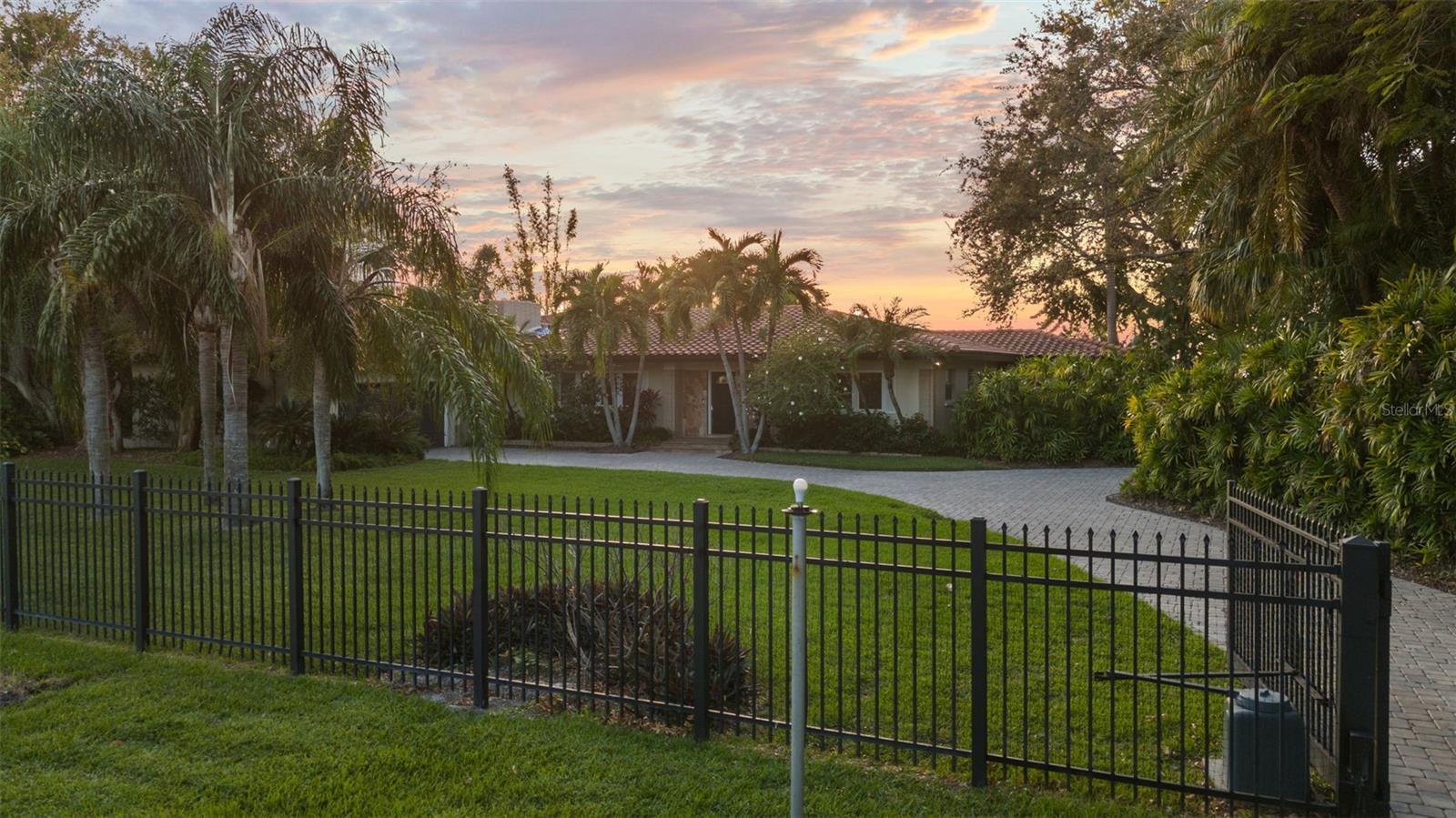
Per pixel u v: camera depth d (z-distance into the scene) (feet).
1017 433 85.61
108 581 32.65
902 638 25.22
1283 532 18.29
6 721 19.39
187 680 21.99
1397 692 22.24
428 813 15.17
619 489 61.46
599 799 15.64
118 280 40.83
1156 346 89.71
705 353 103.81
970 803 15.49
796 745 14.16
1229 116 47.88
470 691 21.29
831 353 94.17
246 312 41.83
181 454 84.02
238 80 41.96
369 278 48.44
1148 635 26.07
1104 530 46.24
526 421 53.06
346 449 80.38
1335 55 45.37
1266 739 15.21
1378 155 45.75
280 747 17.92
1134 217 97.66
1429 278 37.65
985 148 102.68
